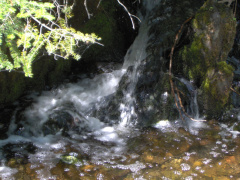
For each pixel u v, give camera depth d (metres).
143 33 4.93
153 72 3.95
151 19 4.89
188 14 4.61
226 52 3.70
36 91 4.48
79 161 3.08
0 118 3.81
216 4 3.63
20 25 2.35
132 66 4.34
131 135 3.57
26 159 3.11
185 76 3.87
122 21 5.32
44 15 2.01
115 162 3.07
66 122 3.70
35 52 2.19
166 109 3.75
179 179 2.78
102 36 5.07
